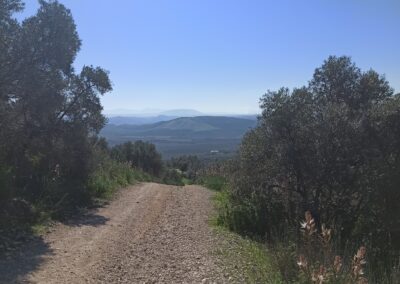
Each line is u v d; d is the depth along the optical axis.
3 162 12.01
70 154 15.30
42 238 9.27
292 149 11.16
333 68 13.41
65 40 12.04
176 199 17.59
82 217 12.17
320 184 11.17
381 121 10.79
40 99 12.23
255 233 11.50
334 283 5.31
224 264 7.98
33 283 6.41
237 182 12.50
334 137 10.92
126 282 6.79
